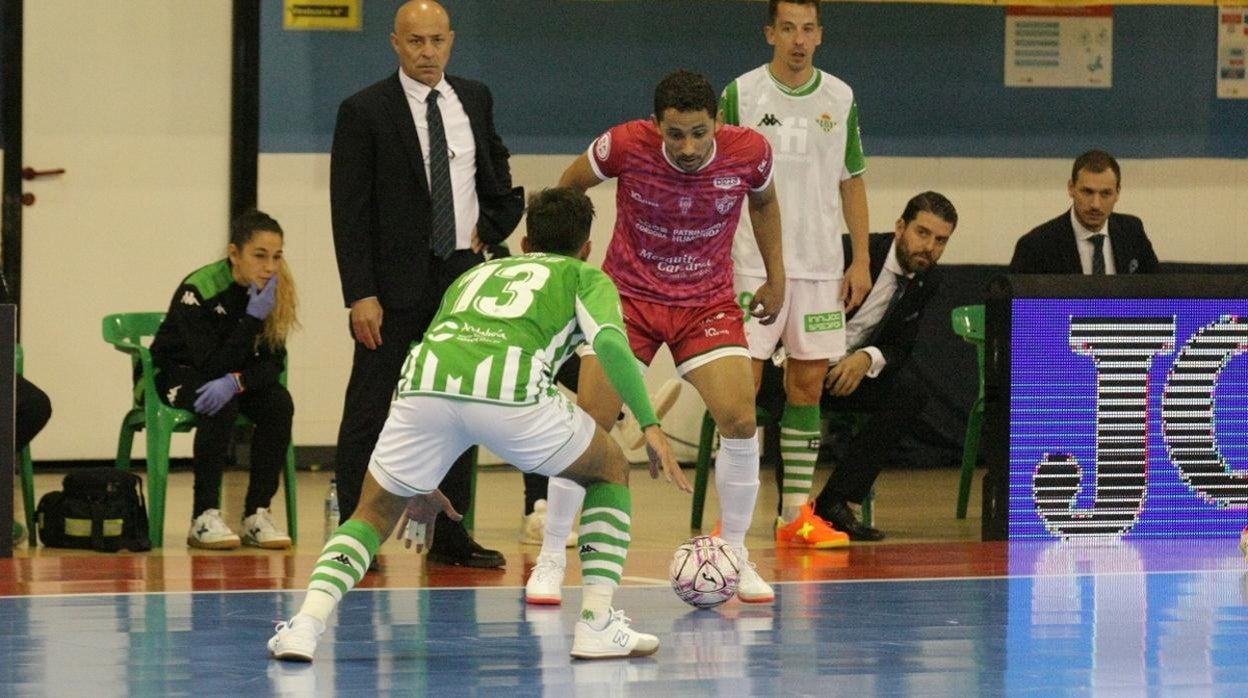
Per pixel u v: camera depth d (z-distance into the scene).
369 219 23.02
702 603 19.33
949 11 38.69
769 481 35.19
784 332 25.56
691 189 19.64
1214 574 22.42
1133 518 25.92
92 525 24.53
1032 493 25.66
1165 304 25.80
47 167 35.00
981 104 38.97
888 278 26.95
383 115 22.88
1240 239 40.00
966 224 39.03
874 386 27.03
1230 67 39.94
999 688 15.02
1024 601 20.14
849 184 25.84
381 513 16.20
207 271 25.86
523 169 37.16
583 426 16.11
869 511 27.91
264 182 36.06
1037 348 25.50
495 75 36.94
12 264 34.72
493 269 16.50
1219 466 26.19
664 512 30.19
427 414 15.74
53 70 34.94
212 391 24.94
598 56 37.41
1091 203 27.53
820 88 25.19
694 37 37.81
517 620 18.58
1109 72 39.50
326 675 15.34
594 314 15.67
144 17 35.41
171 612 18.83
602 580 16.36
